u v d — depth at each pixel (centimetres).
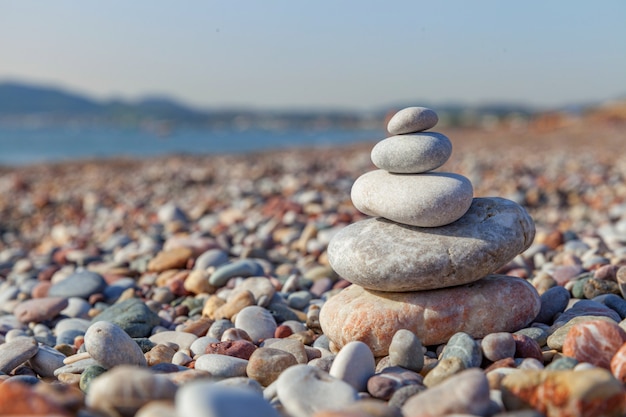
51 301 75
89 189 215
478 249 56
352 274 57
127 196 191
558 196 158
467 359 50
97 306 78
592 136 508
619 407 42
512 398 44
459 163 244
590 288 65
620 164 223
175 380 49
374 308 56
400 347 52
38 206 184
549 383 43
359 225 59
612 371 47
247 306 69
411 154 57
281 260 93
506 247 57
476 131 795
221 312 69
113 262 97
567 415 42
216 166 276
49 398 40
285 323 65
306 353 57
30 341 58
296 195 147
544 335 55
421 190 56
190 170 255
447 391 43
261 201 148
